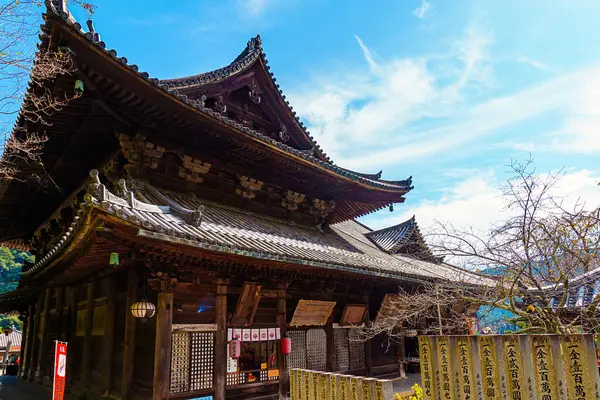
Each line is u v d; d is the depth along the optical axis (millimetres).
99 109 10039
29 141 9625
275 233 12742
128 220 7191
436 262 20516
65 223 15539
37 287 16094
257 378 11023
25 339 20703
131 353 9461
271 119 15602
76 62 8219
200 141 12008
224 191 13516
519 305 9703
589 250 7484
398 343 16281
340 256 13227
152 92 9609
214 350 10047
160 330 8812
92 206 6875
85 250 8648
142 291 9438
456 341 5750
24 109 9273
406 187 17297
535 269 7879
